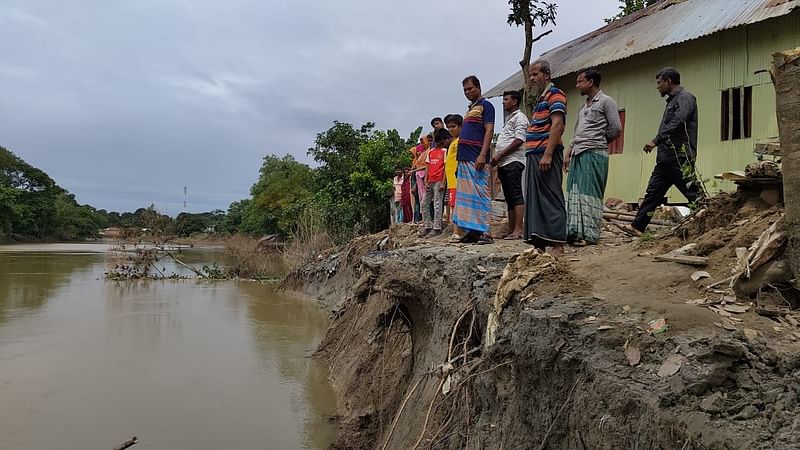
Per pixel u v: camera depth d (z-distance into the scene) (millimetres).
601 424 3029
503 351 4309
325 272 18422
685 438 2568
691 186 6359
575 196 6254
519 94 7340
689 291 3799
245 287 21859
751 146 9711
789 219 3441
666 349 3090
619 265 4535
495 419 4402
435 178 9898
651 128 11555
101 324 13945
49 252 41625
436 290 6355
